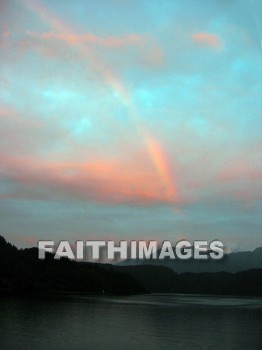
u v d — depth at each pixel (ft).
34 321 195.93
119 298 544.62
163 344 138.21
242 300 626.23
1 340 132.16
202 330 183.01
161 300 535.60
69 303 360.89
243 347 135.85
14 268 627.05
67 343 132.57
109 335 156.46
